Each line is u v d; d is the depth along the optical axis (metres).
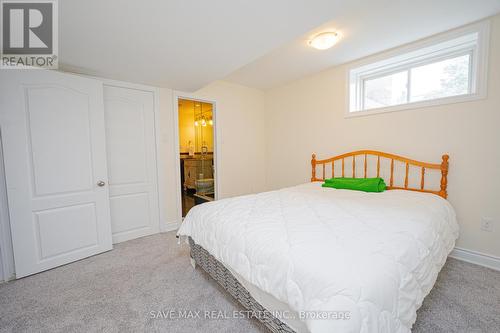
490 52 1.87
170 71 2.39
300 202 1.92
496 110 1.87
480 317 1.38
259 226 1.34
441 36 2.09
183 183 6.48
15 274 1.91
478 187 1.99
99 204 2.38
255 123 4.03
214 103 3.50
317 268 0.89
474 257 2.03
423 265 1.12
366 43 2.29
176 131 3.14
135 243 2.67
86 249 2.29
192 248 2.02
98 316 1.46
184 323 1.40
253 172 4.04
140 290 1.74
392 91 2.61
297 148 3.58
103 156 2.39
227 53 1.99
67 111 2.13
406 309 0.91
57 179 2.09
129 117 2.72
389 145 2.51
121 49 1.88
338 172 3.01
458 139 2.07
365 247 1.02
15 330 1.36
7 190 1.84
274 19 1.51
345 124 2.90
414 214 1.51
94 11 1.37
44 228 2.03
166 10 1.38
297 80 3.49
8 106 1.82
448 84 2.22
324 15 1.47
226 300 1.61
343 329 0.70
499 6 1.71
